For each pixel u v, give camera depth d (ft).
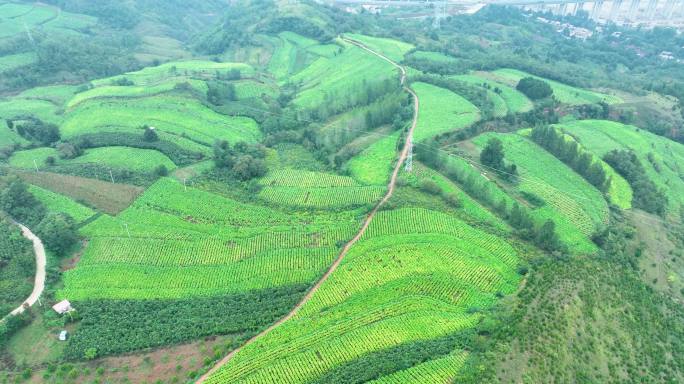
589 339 322.14
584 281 366.02
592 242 427.74
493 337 310.24
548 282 359.66
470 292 359.87
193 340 324.39
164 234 427.33
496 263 389.60
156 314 343.46
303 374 293.64
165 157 560.61
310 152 599.98
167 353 315.17
